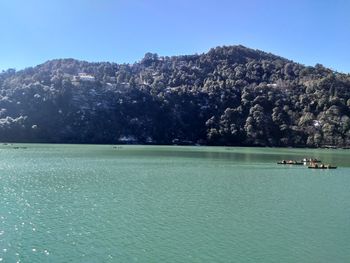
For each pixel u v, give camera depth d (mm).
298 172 95562
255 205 55500
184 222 46031
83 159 118375
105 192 62656
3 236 39344
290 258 35625
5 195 58719
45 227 42750
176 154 150000
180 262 34156
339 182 79125
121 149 175625
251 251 37094
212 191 65750
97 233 41156
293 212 51719
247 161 123250
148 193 62625
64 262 33375
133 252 36125
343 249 37969
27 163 104062
